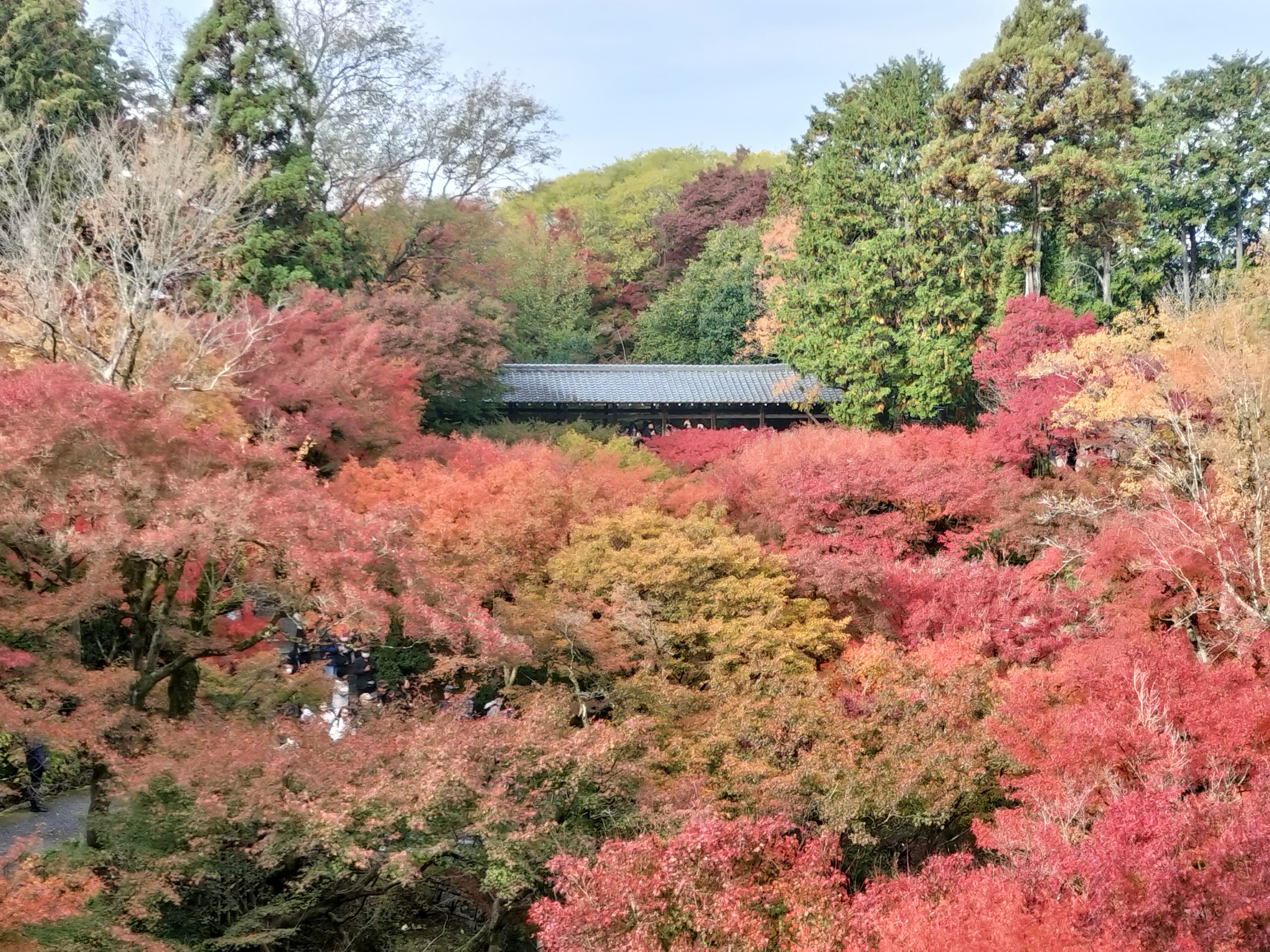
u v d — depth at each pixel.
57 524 14.65
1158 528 22.78
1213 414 25.08
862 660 20.75
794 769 16.39
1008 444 32.16
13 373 16.25
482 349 36.44
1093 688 16.80
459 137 45.31
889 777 16.19
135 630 16.42
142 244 22.58
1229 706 15.24
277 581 15.66
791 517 27.05
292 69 35.78
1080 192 40.00
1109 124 41.38
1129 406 25.03
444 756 14.28
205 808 13.37
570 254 63.97
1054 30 41.56
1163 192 45.53
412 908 16.73
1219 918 10.60
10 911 10.86
